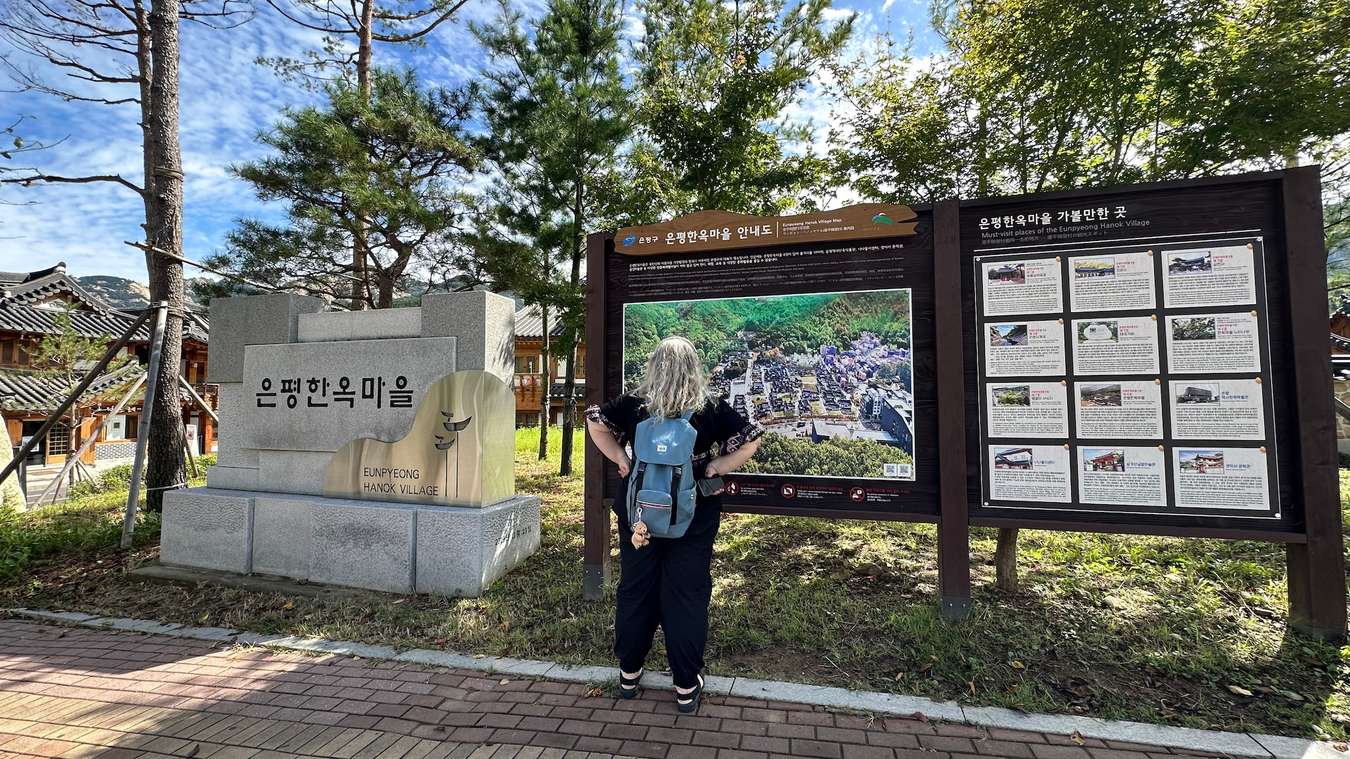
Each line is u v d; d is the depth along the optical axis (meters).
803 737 2.38
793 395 3.75
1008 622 3.32
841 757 2.24
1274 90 4.12
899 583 4.04
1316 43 4.08
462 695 2.78
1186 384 3.14
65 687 2.96
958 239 3.48
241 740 2.45
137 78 8.04
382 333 4.68
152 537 5.71
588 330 4.09
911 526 5.47
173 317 6.81
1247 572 3.93
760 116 8.01
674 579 2.54
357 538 4.29
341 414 4.64
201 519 4.79
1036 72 4.89
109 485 11.17
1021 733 2.40
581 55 8.56
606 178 8.45
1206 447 3.10
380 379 4.56
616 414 2.68
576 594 3.96
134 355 21.58
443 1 10.94
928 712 2.53
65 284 22.53
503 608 3.77
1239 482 3.06
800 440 3.71
